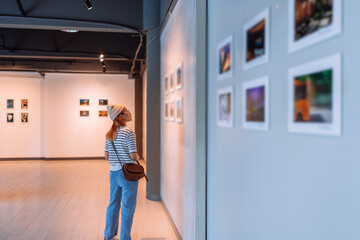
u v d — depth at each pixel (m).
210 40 2.75
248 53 1.89
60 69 10.13
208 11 2.82
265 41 1.67
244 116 1.95
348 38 1.10
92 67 10.38
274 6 1.59
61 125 11.47
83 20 5.61
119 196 3.55
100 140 11.64
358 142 1.06
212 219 2.67
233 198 2.17
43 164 10.35
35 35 7.59
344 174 1.12
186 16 3.36
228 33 2.26
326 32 1.20
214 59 2.62
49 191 6.29
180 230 3.67
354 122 1.07
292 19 1.41
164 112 5.00
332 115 1.17
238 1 2.06
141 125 11.76
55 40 7.64
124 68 10.74
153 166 5.49
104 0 5.69
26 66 9.95
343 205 1.13
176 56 3.96
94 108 11.60
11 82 11.43
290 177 1.46
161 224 4.30
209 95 2.78
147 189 5.61
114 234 3.62
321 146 1.24
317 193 1.27
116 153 3.35
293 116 1.41
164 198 5.02
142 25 5.81
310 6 1.29
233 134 2.16
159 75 5.49
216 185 2.56
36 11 5.45
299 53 1.38
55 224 4.29
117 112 3.35
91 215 4.71
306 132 1.32
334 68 1.16
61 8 5.54
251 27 1.84
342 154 1.13
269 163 1.66
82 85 11.55
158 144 5.48
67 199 5.66
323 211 1.24
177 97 3.88
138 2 5.81
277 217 1.58
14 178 7.74
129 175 3.23
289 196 1.47
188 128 3.26
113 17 5.71
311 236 1.31
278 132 1.56
